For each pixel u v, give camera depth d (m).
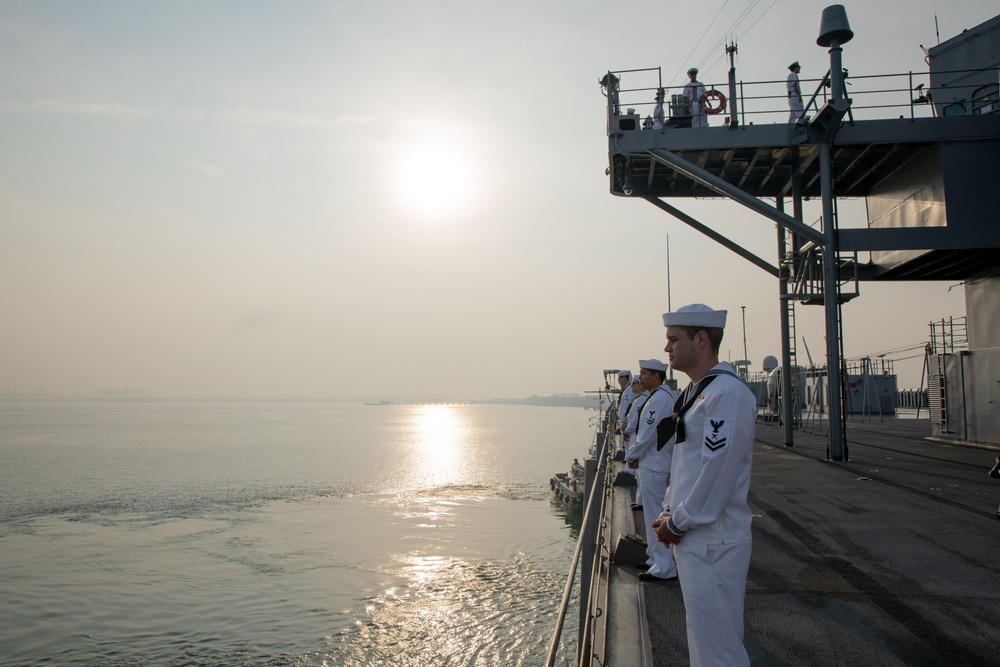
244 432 146.50
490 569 28.14
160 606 23.50
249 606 23.47
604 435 12.74
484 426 198.00
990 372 18.14
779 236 19.95
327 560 29.78
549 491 52.72
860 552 7.58
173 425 179.25
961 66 18.48
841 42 15.38
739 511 3.54
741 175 19.14
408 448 102.62
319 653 19.56
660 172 19.20
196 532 36.19
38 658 19.39
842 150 17.20
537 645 20.03
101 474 63.88
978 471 13.94
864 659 4.69
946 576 6.66
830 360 15.80
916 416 34.62
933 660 4.66
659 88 16.61
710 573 3.46
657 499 6.95
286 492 52.12
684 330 3.92
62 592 25.06
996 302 18.64
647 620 5.36
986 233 15.64
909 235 15.76
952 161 15.95
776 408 31.69
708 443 3.46
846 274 20.00
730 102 16.27
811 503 10.48
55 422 195.00
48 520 40.09
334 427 178.50
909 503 10.48
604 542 7.76
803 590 6.23
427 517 40.75
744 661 3.44
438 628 21.31
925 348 23.27
